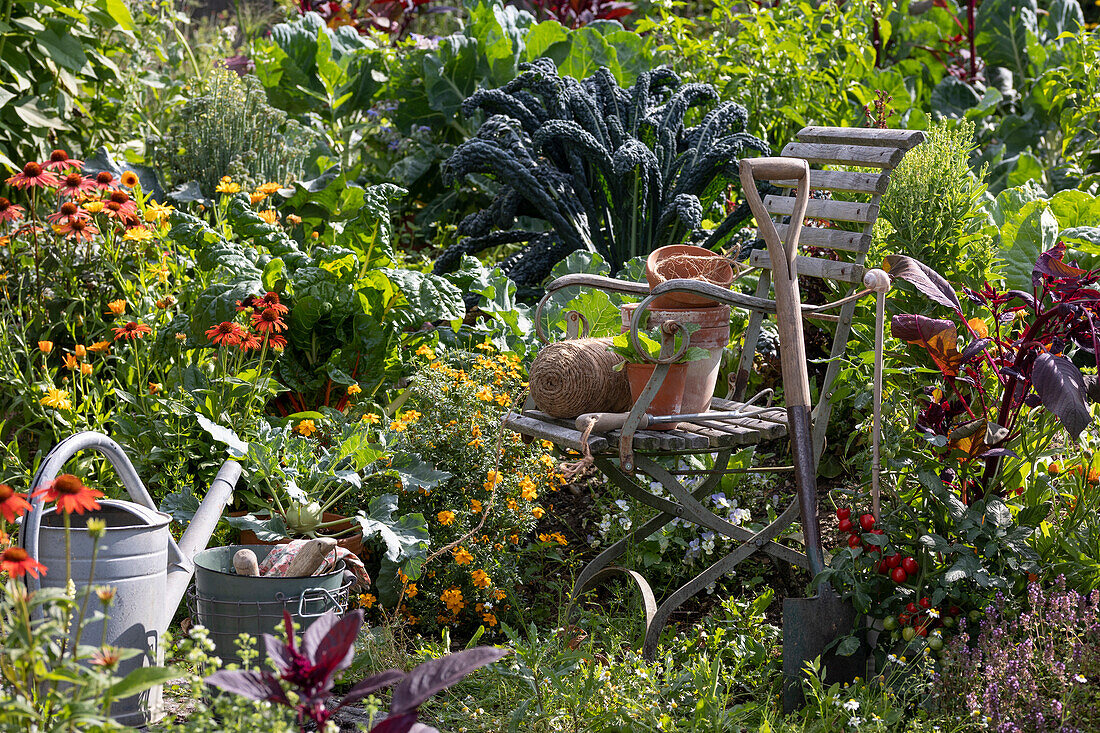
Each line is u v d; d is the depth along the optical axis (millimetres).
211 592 2635
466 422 3506
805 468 2764
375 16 8438
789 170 2689
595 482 3998
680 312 2879
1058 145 6500
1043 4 8773
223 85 5824
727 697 2533
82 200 3893
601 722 2459
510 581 3295
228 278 4035
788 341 2738
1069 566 2818
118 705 2289
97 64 5848
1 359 3664
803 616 2693
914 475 2889
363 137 6770
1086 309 2734
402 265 5074
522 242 5293
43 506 2324
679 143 5285
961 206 3451
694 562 3582
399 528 3229
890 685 2668
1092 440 3131
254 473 3406
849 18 6449
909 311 3449
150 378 3992
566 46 6422
